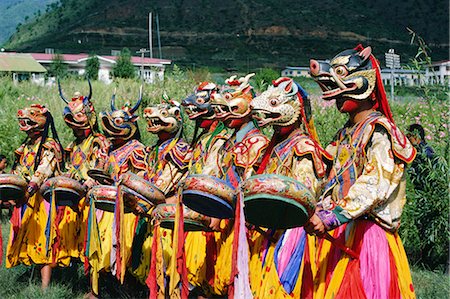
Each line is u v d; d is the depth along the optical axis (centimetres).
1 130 1519
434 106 952
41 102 1767
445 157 827
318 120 1049
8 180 734
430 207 812
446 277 762
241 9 15375
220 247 665
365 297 473
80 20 16150
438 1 15538
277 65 11981
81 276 816
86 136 810
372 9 15550
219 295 675
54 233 759
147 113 728
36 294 736
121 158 753
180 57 12694
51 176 785
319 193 527
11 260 781
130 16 15512
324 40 14075
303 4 15800
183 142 728
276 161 545
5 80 2098
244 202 467
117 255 650
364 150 487
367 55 498
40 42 15025
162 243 713
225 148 660
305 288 524
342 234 499
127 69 5350
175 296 665
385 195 473
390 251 483
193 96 700
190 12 15425
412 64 855
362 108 503
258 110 544
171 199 714
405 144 480
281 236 538
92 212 693
